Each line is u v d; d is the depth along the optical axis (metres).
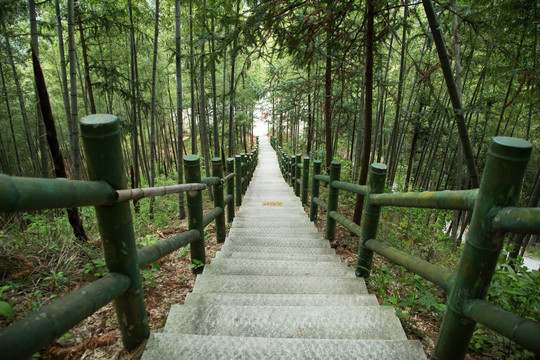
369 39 3.46
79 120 0.95
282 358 1.18
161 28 7.47
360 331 1.45
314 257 2.92
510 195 0.82
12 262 1.98
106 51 7.70
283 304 1.76
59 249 2.31
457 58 3.88
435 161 9.64
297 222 4.57
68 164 11.26
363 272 2.21
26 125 7.47
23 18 4.92
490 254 0.88
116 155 1.00
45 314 0.73
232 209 4.73
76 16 4.79
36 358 1.28
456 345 1.02
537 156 6.54
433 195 1.17
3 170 7.18
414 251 3.53
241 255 2.93
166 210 6.05
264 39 3.56
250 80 10.73
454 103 2.86
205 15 3.70
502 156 0.79
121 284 1.07
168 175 12.37
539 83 3.02
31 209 0.65
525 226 0.73
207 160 7.64
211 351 1.20
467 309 0.93
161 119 12.75
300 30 3.38
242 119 16.31
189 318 1.50
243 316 1.51
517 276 1.66
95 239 3.13
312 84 6.74
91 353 1.30
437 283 1.15
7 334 0.63
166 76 11.38
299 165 6.75
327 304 1.77
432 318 1.75
